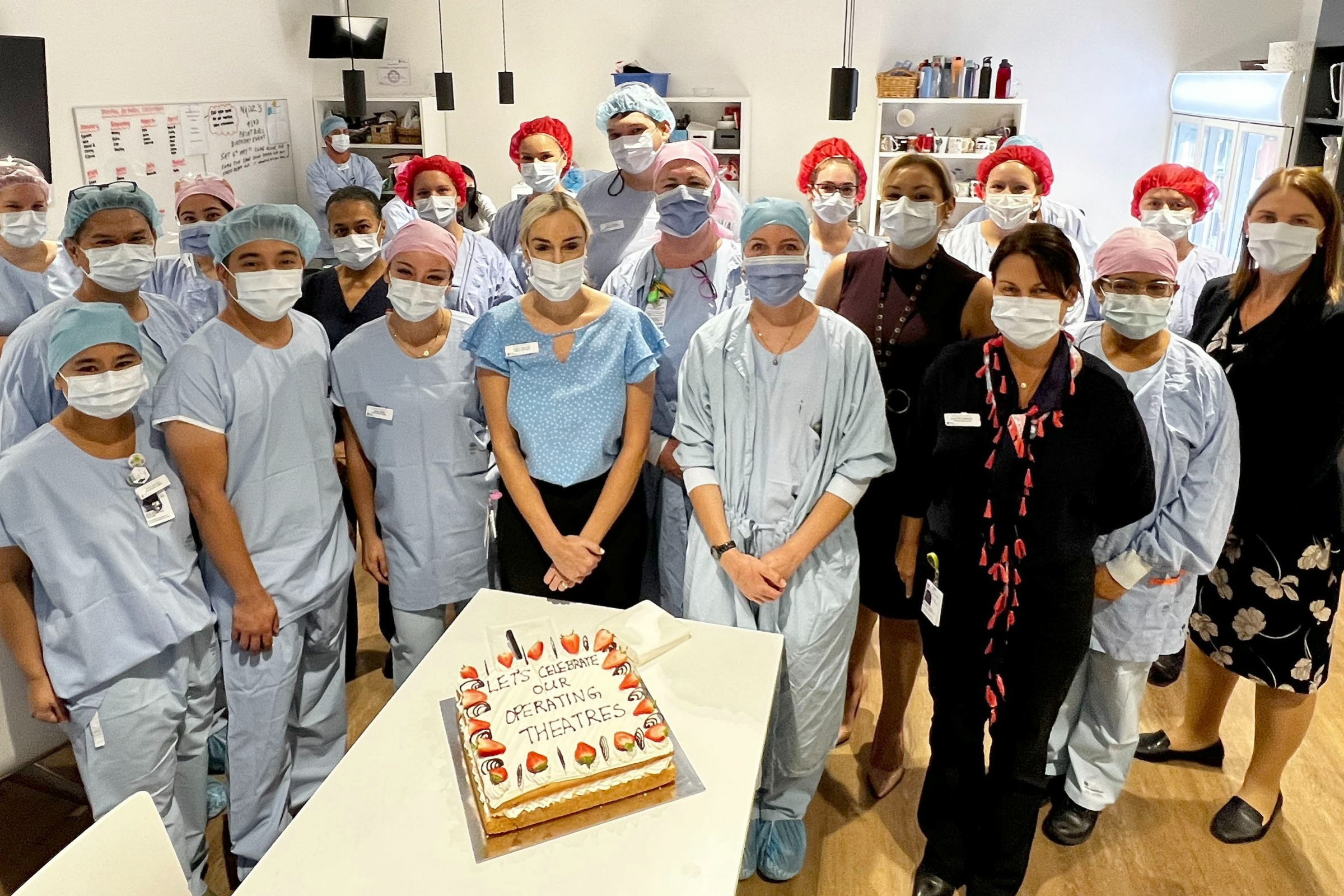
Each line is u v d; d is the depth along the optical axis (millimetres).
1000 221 3352
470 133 7023
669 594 2553
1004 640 1917
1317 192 2002
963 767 2074
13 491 1775
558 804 1431
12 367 2227
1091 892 2250
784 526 2066
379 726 1652
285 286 1970
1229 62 6066
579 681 1667
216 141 5871
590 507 2189
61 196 4664
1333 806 2535
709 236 2525
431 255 2086
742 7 6473
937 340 2277
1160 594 2115
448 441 2260
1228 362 2238
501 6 6719
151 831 1333
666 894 1304
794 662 2088
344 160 6496
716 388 2064
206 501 1959
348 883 1325
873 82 6426
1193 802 2551
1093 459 1798
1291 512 2178
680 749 1588
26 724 2061
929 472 2020
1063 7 6145
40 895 1206
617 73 6391
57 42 4586
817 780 2254
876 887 2281
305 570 2129
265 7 6383
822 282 2516
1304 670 2260
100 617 1866
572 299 2115
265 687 2100
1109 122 6293
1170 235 3379
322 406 2137
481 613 2010
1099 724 2314
